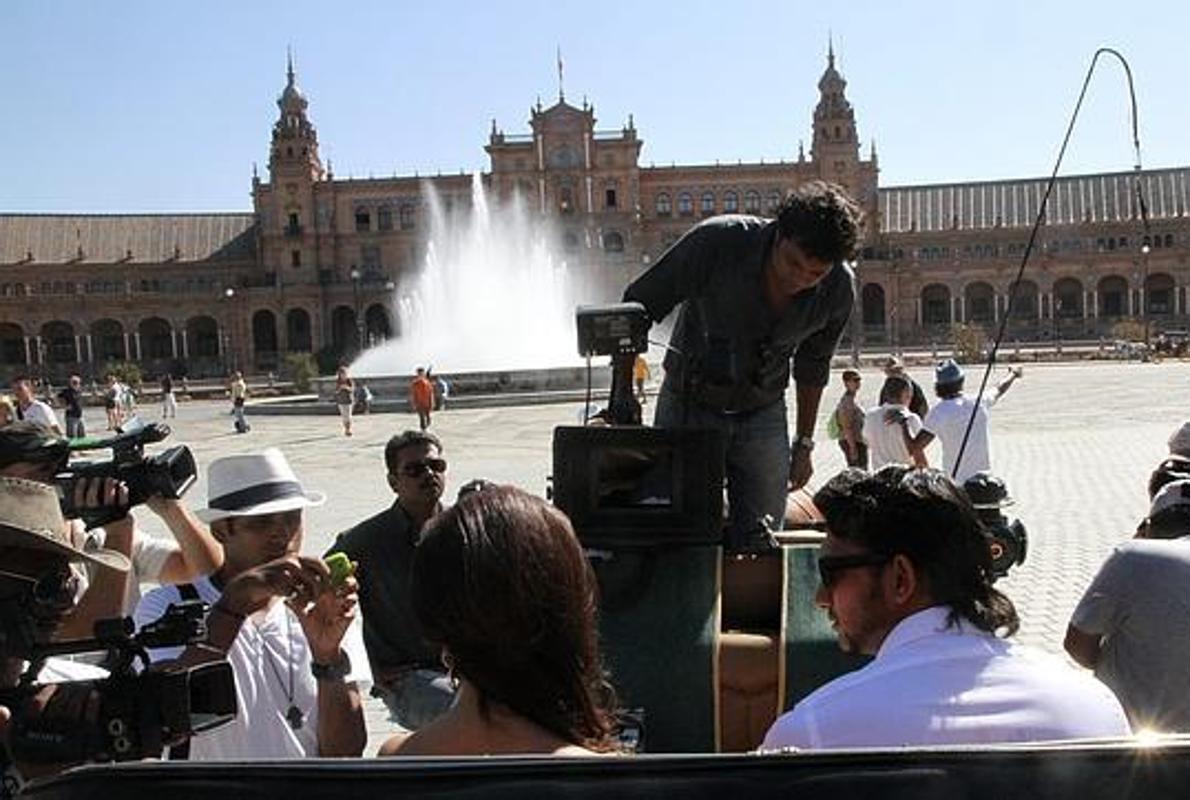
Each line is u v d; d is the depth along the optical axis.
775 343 5.10
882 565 2.86
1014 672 2.72
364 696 8.90
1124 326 85.44
